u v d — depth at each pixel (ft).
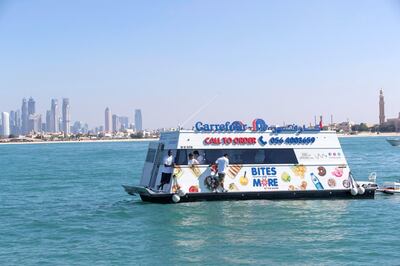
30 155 517.96
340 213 102.78
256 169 113.80
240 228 90.58
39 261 73.61
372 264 70.33
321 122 119.03
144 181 124.77
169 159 110.93
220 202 111.86
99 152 556.51
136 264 71.41
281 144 115.44
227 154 113.09
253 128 114.93
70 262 72.84
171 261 72.49
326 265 70.08
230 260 72.59
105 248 80.02
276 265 70.23
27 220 105.91
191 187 111.24
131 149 647.97
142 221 98.53
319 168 116.57
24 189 170.91
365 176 194.08
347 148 517.96
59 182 195.52
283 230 89.10
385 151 440.04
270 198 114.11
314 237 84.48
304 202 113.60
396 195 125.29
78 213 113.39
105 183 188.44
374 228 90.53
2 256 76.64
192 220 96.84
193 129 112.27
